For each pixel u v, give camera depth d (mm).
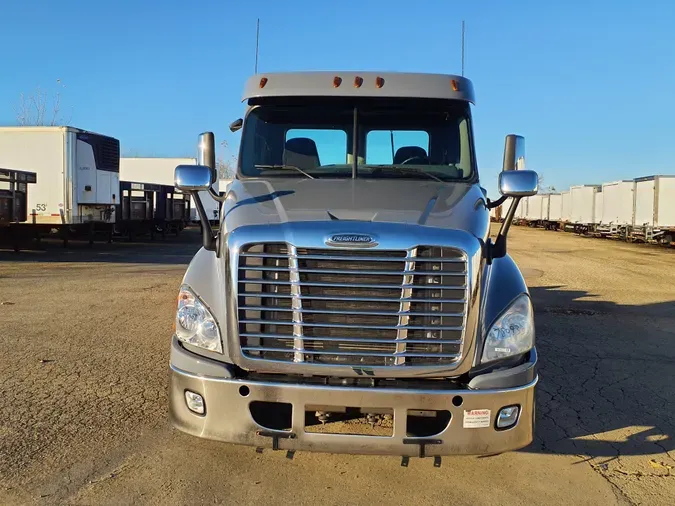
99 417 4359
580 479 3637
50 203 16688
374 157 4641
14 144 16641
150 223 23719
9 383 5059
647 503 3359
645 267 16391
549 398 5070
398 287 3096
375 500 3346
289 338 3145
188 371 3244
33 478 3451
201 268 3486
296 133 4668
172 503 3240
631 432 4371
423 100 4652
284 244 3137
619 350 6781
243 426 3156
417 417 3246
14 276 11648
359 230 3123
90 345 6320
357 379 3168
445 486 3523
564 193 41531
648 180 27547
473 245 3141
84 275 11922
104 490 3348
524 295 3361
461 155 4621
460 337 3123
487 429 3123
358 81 4668
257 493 3381
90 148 17469
